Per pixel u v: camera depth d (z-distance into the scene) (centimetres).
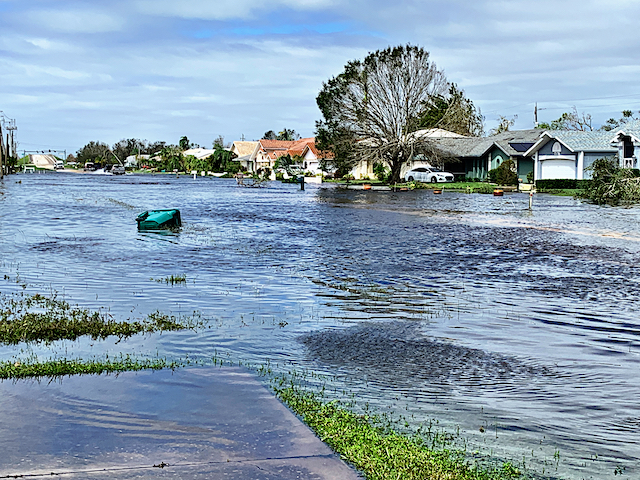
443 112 8031
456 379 866
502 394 807
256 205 4566
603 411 753
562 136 6625
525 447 644
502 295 1458
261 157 13312
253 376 834
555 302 1384
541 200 5069
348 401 767
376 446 613
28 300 1345
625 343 1062
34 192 6100
